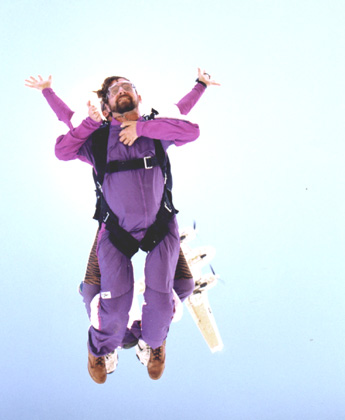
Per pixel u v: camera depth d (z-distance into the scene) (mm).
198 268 9656
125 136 6914
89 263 7492
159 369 7297
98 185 7168
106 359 7543
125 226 6973
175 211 7383
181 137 6938
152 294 6945
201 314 9750
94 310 6926
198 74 8172
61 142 7066
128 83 7391
